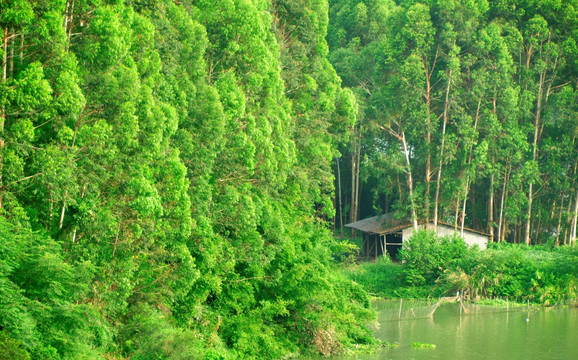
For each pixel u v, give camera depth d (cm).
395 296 5900
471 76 6538
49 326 2109
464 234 6700
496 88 6650
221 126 2909
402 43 6656
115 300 2459
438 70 6788
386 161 6625
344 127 4872
